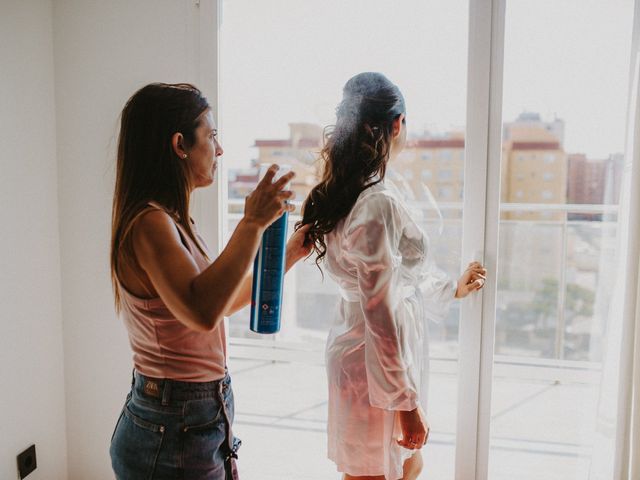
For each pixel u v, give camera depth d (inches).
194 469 42.1
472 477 69.1
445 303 63.4
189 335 42.1
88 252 75.7
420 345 57.1
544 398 99.6
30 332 71.7
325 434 87.4
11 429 69.2
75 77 73.5
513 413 94.3
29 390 71.9
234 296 37.7
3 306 67.4
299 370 98.7
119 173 43.2
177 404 41.6
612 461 61.9
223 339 46.7
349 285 53.7
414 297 57.3
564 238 117.0
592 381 77.9
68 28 72.9
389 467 53.1
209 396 43.3
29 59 69.8
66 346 77.7
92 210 75.0
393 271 50.2
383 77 54.2
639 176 57.4
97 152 74.0
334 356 55.6
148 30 70.9
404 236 53.7
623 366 59.6
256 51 70.8
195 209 72.5
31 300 71.7
